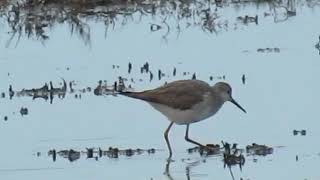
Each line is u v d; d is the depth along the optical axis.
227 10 24.41
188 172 14.40
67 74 19.38
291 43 21.06
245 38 21.69
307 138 15.57
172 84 15.73
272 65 19.45
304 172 14.16
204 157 15.09
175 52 20.73
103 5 24.52
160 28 22.75
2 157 15.09
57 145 15.59
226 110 17.05
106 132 16.12
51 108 17.38
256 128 16.16
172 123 15.63
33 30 22.73
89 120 16.72
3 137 15.96
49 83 18.67
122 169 14.56
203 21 23.17
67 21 23.47
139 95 15.60
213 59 20.06
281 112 16.80
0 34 22.52
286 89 17.91
